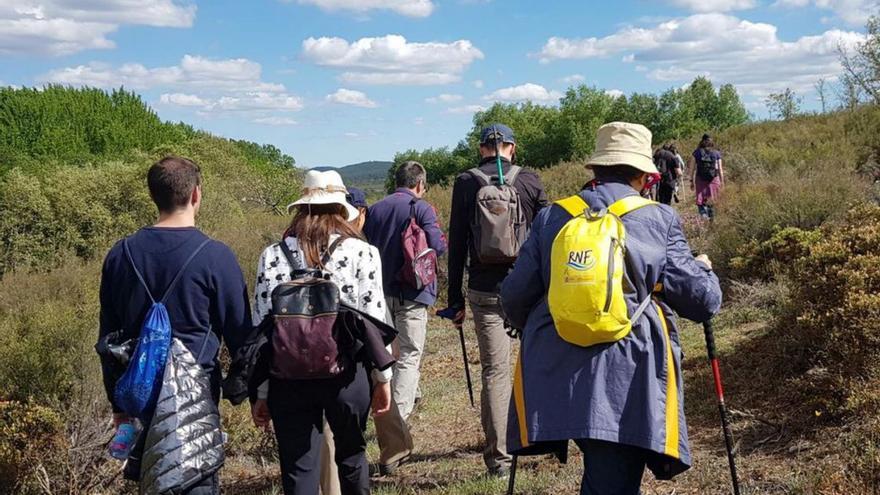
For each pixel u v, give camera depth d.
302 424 3.62
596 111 80.06
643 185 3.44
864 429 4.45
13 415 5.54
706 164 15.45
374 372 3.70
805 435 4.82
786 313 6.14
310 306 3.45
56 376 6.09
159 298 3.29
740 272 9.07
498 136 5.08
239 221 20.97
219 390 3.43
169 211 3.42
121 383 3.17
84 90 61.88
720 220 11.87
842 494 3.93
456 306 5.28
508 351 5.05
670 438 2.98
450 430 6.64
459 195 5.05
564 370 3.06
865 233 5.87
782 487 4.20
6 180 23.08
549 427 3.01
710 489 4.36
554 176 25.28
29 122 54.12
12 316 6.95
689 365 6.57
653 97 80.69
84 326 6.31
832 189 10.66
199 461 3.15
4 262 20.77
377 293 3.68
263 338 3.48
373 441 6.57
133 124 59.25
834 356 5.24
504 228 4.77
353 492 3.76
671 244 3.15
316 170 3.86
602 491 3.04
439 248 5.81
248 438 6.46
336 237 3.72
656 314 3.10
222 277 3.35
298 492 3.58
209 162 36.69
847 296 5.28
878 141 19.31
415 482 5.27
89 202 23.16
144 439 3.18
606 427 2.94
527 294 3.26
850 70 27.97
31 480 5.45
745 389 5.77
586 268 2.95
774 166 19.64
